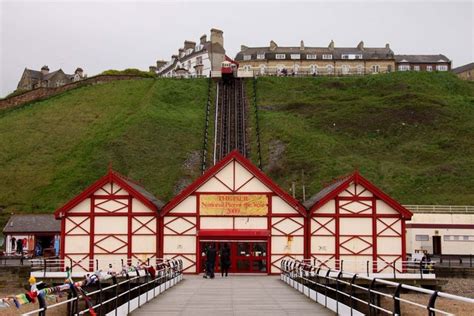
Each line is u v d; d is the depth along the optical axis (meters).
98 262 49.12
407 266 49.88
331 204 50.47
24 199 83.38
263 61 183.75
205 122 108.81
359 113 113.44
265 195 50.72
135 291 33.75
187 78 135.88
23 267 49.97
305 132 104.44
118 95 124.31
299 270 36.50
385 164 93.94
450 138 102.62
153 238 49.94
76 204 49.91
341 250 49.97
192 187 50.59
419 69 194.50
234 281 42.91
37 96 131.75
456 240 66.75
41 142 102.88
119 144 96.62
